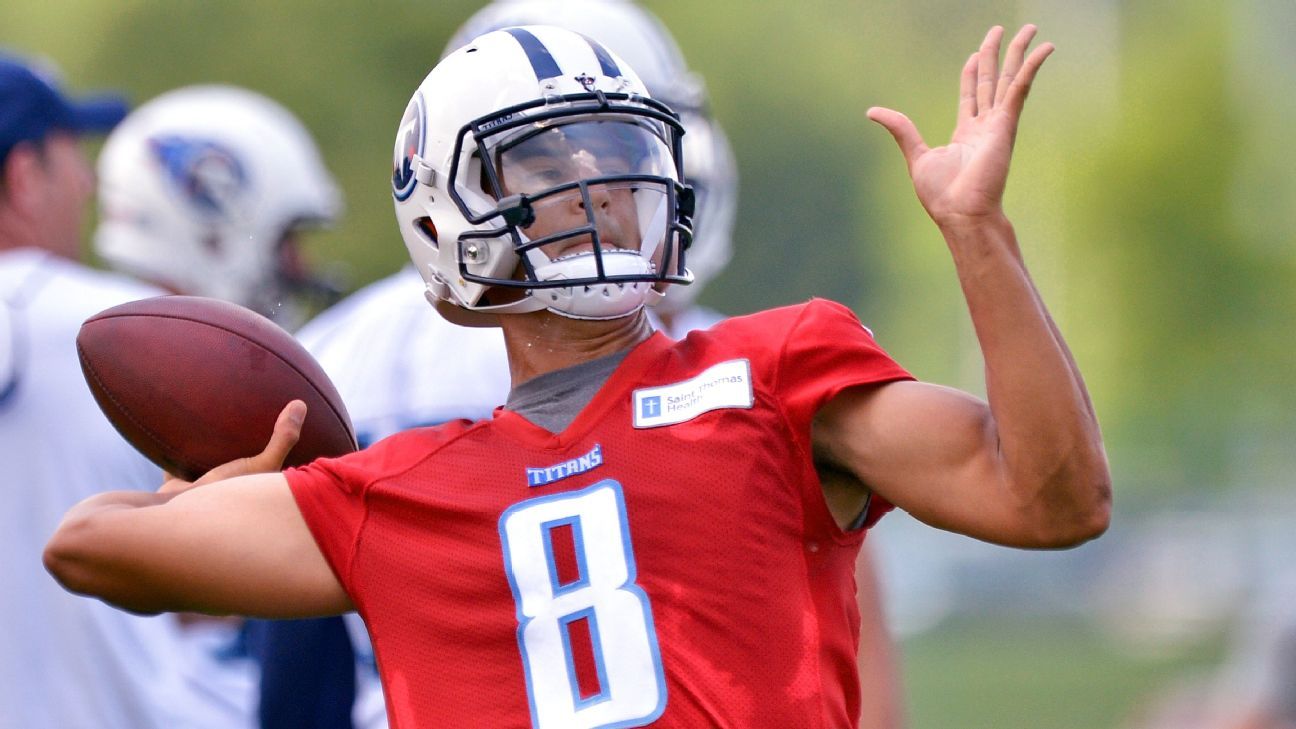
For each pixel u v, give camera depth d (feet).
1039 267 299.38
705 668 29.27
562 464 30.58
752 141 361.30
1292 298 287.07
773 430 30.35
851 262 361.30
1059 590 267.39
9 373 47.44
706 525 29.78
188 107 69.77
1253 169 287.69
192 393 34.04
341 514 31.24
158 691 48.60
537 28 33.65
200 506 31.50
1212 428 306.35
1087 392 29.14
